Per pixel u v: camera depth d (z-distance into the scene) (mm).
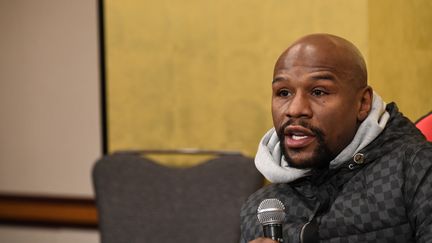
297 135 3861
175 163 8000
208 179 7000
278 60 3967
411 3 7500
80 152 10586
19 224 11172
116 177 7266
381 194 3840
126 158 7285
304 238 3871
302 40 3928
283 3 7430
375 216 3832
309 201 4113
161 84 8031
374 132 3924
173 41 7957
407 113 7426
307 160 3865
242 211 4395
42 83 10727
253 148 7684
